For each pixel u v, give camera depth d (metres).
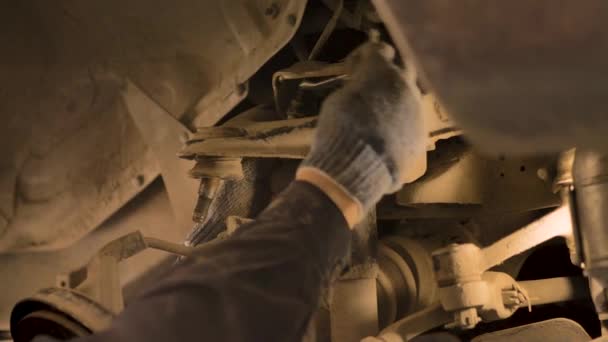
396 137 1.01
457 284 2.11
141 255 2.88
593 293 2.07
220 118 2.47
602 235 1.86
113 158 2.81
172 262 2.84
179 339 0.91
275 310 0.94
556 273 3.01
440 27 0.64
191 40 2.52
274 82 2.13
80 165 2.88
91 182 2.87
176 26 2.53
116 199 2.82
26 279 3.10
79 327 1.49
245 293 0.93
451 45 0.64
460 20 0.63
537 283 2.45
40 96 2.86
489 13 0.61
